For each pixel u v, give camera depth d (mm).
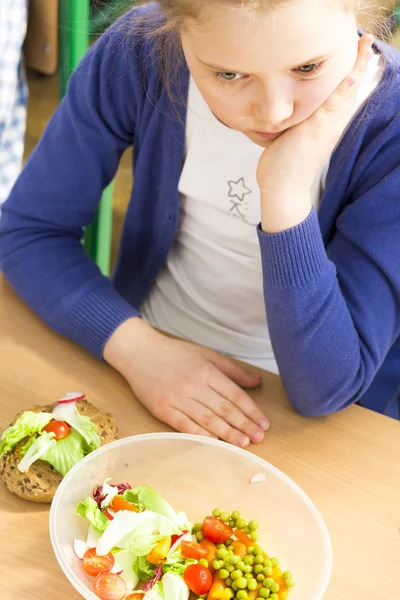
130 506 805
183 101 1131
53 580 768
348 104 953
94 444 874
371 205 1032
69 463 851
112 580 732
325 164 1089
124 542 770
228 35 747
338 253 1073
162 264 1324
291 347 986
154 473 874
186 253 1322
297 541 813
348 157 1053
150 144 1204
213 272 1299
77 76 1192
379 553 822
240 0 714
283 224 952
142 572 767
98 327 1074
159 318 1383
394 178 1014
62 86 1614
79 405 932
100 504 810
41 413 877
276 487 844
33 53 1942
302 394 991
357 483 902
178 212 1236
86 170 1224
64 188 1219
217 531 805
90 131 1204
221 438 963
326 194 1093
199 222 1259
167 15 867
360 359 1021
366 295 1030
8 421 937
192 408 986
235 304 1316
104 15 1192
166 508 808
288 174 940
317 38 749
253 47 749
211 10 737
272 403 1022
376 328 1029
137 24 1111
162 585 749
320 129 938
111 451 853
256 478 856
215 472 874
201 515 856
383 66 1046
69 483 811
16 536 806
